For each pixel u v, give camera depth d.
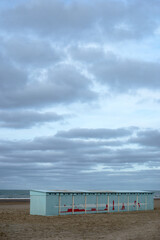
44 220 28.73
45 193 33.31
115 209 39.75
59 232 21.08
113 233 20.62
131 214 36.53
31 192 35.28
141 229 22.66
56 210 33.78
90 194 37.16
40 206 33.91
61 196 34.41
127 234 19.98
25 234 19.80
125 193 41.50
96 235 19.73
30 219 29.56
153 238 17.89
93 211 37.16
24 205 57.91
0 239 17.42
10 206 54.34
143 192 44.38
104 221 28.22
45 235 19.56
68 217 31.69
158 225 25.34
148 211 42.19
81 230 22.20
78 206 35.75
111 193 39.62
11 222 26.91
